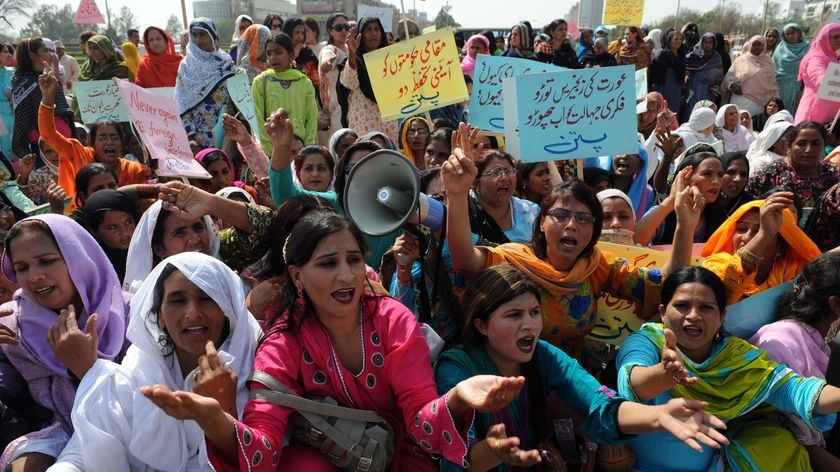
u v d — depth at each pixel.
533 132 3.70
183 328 2.27
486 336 2.53
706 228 4.48
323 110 7.63
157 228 2.95
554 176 4.35
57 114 7.00
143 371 2.29
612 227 3.71
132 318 2.35
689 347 2.62
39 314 2.55
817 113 8.20
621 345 2.88
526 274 2.80
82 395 2.23
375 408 2.30
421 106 4.82
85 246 2.62
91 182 4.17
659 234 4.56
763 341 2.83
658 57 11.02
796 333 2.80
